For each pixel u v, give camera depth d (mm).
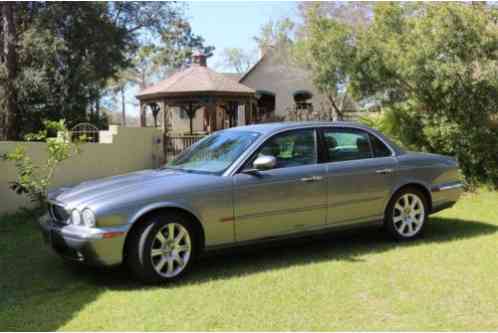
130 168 12977
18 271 5301
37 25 19156
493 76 9898
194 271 5211
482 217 7992
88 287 4758
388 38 10906
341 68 11469
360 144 6164
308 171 5598
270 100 29859
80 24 19969
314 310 4098
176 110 29016
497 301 4262
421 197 6465
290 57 24750
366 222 6051
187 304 4250
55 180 9508
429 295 4410
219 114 24281
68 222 4883
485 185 10891
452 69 9734
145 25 26453
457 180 6820
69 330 3760
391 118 12125
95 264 4621
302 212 5551
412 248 6035
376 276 4945
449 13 9594
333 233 5879
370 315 3986
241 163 5270
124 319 3951
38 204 8680
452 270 5121
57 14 19250
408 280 4816
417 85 10703
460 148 10930
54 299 4430
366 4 21312
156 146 14945
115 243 4590
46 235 5184
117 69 22672
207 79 17922
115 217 4598
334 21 11867
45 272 5262
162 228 4793
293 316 3979
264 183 5297
